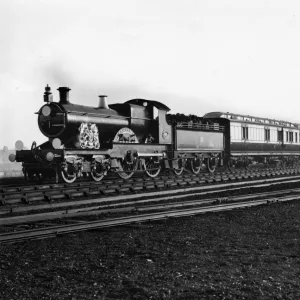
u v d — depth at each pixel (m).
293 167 38.03
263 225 10.16
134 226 9.80
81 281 5.82
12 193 13.70
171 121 24.58
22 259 6.96
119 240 8.46
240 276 6.00
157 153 22.53
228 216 11.46
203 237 8.78
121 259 7.03
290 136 39.81
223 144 29.58
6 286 5.59
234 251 7.54
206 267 6.49
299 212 12.12
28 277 6.00
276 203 14.15
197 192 17.66
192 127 25.89
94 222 9.82
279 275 6.06
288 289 5.44
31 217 10.78
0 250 7.53
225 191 18.06
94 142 18.83
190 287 5.50
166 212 11.25
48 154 16.84
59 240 8.42
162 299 5.09
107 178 21.53
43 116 18.44
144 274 6.11
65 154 17.19
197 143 26.25
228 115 31.52
